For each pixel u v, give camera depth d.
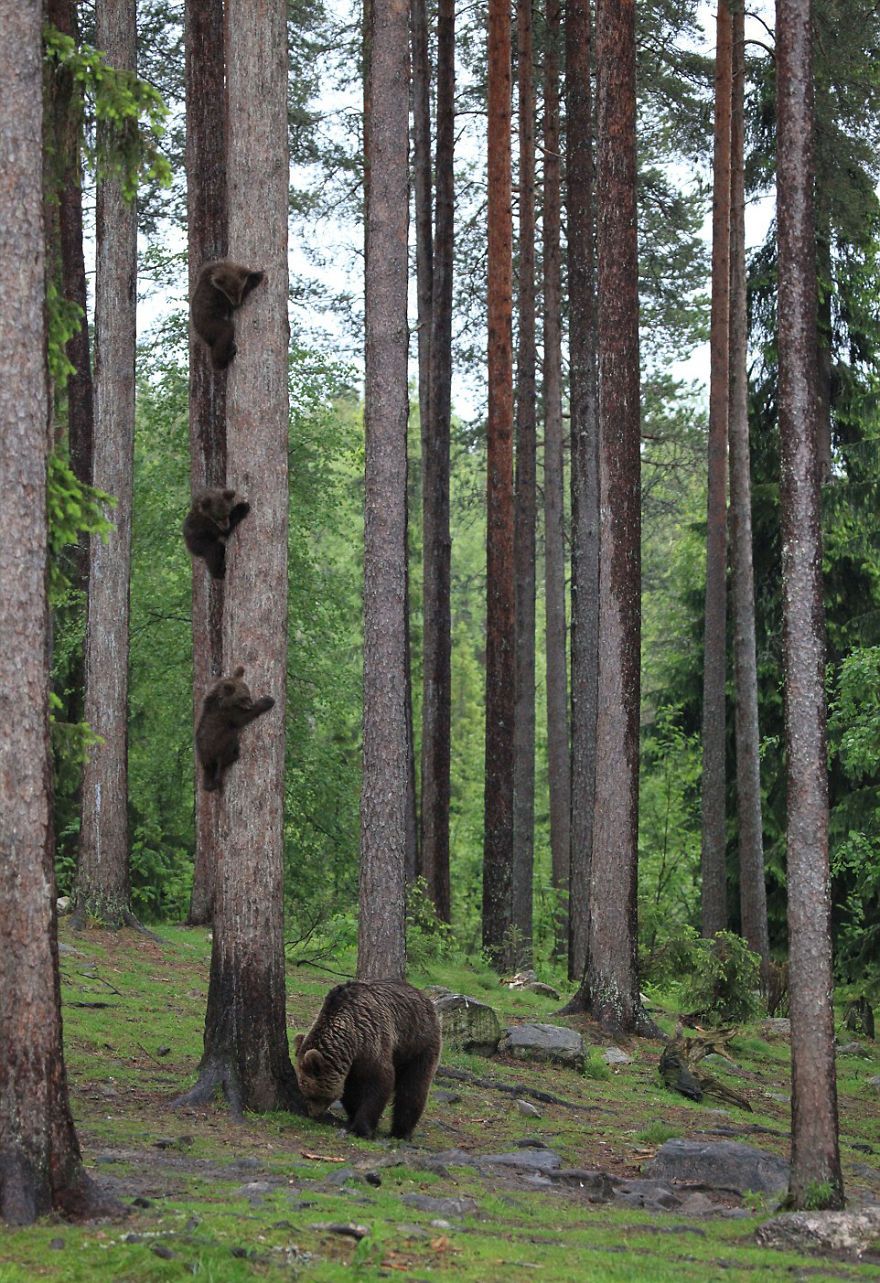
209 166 19.67
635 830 19.36
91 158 9.80
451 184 26.75
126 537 20.36
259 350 12.09
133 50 19.89
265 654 12.05
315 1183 9.15
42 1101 7.62
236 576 12.06
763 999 25.72
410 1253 7.47
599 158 19.02
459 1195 9.52
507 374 26.09
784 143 10.98
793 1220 9.41
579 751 25.39
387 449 15.88
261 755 11.95
